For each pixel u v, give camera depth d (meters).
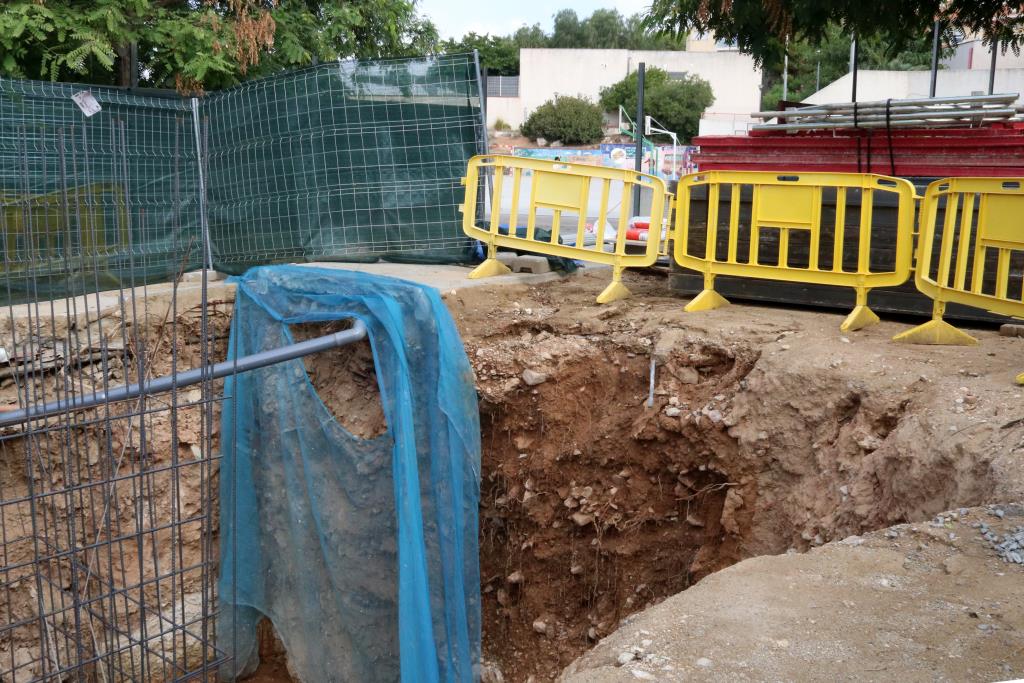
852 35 9.63
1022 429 4.42
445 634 5.69
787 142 6.95
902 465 4.71
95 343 6.32
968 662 3.11
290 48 12.29
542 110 46.72
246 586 6.48
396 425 5.65
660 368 6.15
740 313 6.59
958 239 6.03
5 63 9.90
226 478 6.34
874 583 3.69
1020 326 5.94
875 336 5.96
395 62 8.15
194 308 6.72
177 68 11.11
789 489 5.32
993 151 6.29
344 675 6.12
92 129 7.97
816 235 6.28
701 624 3.45
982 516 4.01
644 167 27.84
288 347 5.62
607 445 6.19
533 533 6.53
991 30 8.80
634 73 47.53
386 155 8.27
